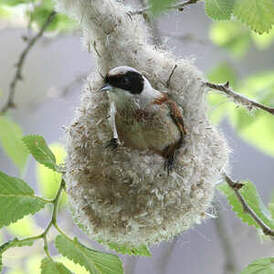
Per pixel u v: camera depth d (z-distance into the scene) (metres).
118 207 2.76
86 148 2.77
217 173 2.78
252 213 2.77
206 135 2.78
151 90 2.77
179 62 2.79
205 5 2.73
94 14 2.78
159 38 2.83
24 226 2.86
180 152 2.77
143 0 2.80
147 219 2.76
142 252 2.78
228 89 2.78
